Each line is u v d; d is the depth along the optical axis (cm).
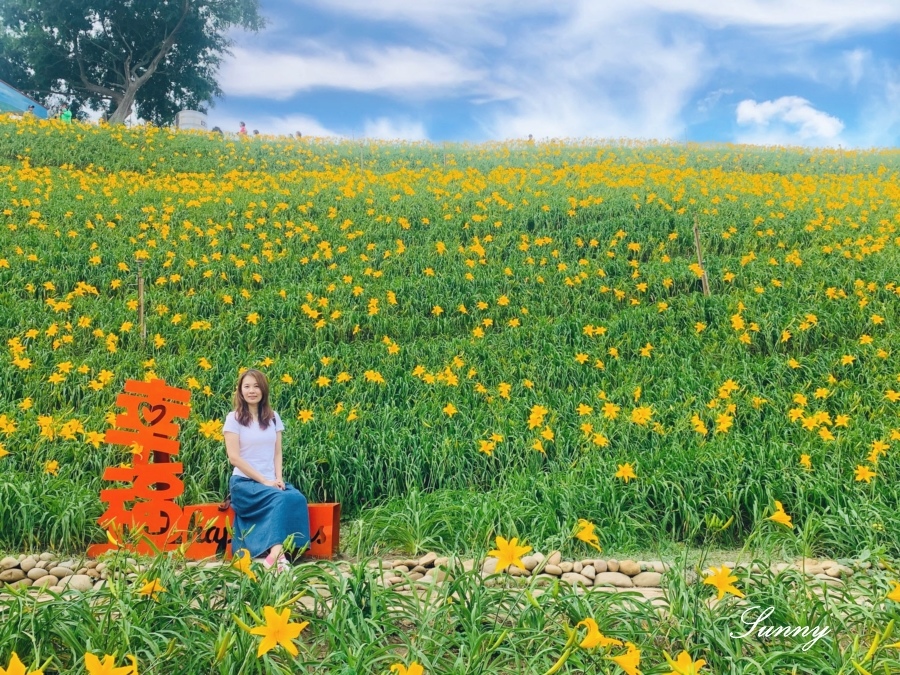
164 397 484
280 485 479
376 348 899
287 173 1933
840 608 335
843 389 771
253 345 927
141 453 473
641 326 939
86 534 508
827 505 532
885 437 636
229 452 485
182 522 473
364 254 1238
